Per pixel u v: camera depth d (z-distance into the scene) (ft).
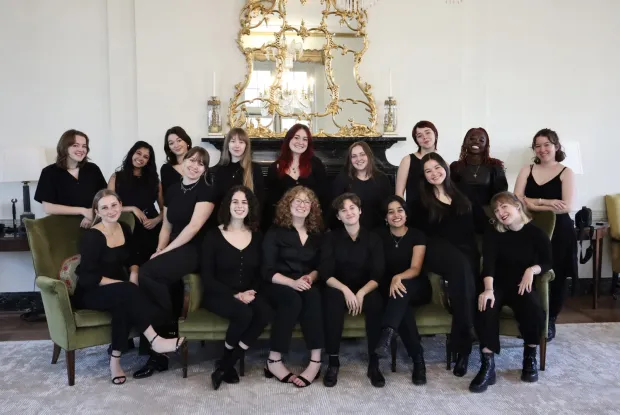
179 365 10.46
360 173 11.35
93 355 11.07
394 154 15.39
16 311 14.73
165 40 14.58
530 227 10.02
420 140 11.77
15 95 14.56
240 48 14.76
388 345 9.23
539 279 9.89
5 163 13.58
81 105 14.74
